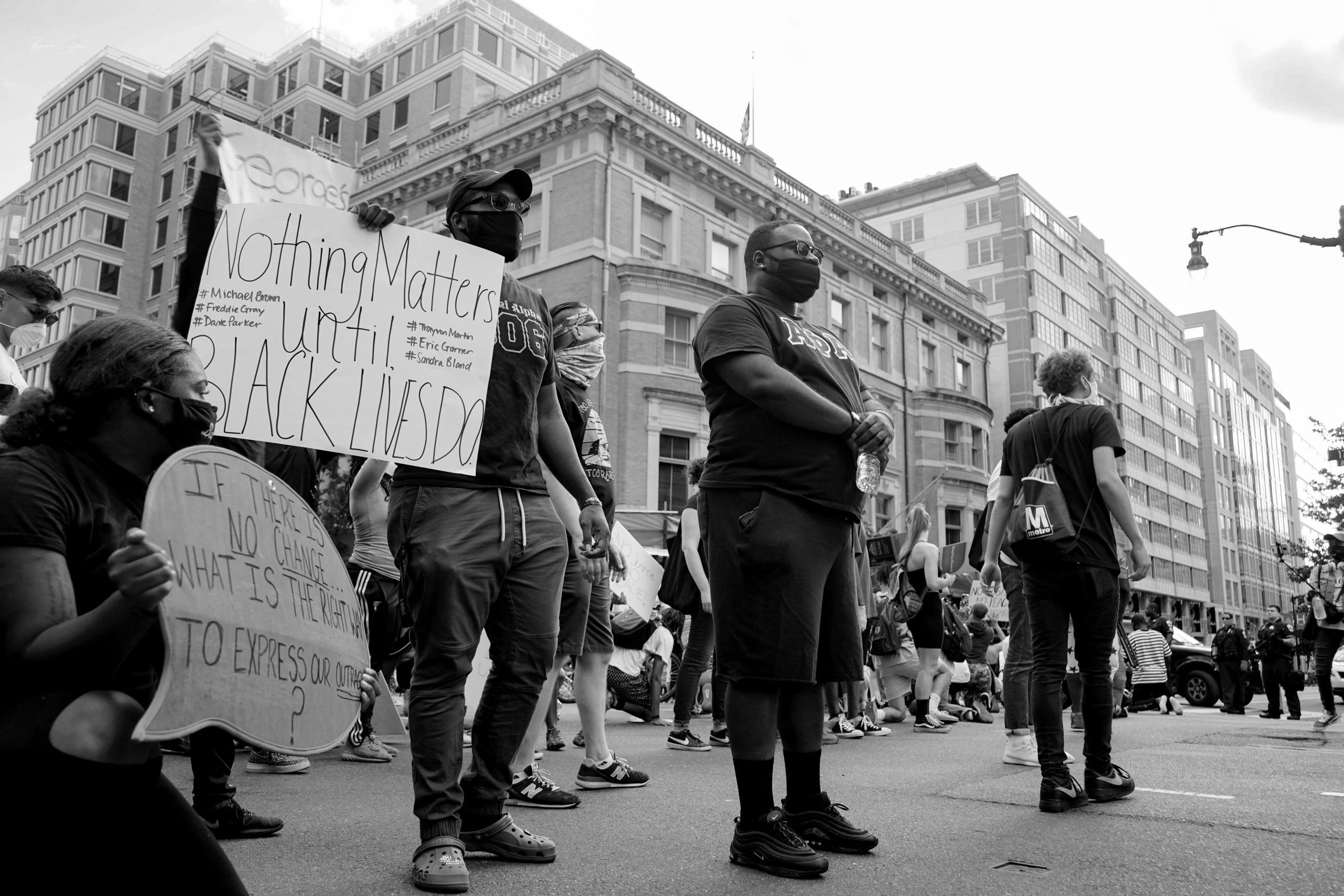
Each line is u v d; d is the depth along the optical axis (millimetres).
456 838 2541
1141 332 67125
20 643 1390
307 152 3613
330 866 2695
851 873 2676
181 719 1415
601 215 23891
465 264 2957
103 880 1431
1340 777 4633
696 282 24688
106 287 48125
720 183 27141
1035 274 52219
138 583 1328
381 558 4957
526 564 2893
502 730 2848
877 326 33281
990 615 11258
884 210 57719
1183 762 5320
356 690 1856
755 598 2785
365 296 2834
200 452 1575
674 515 23422
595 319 4254
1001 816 3541
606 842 3059
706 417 24703
